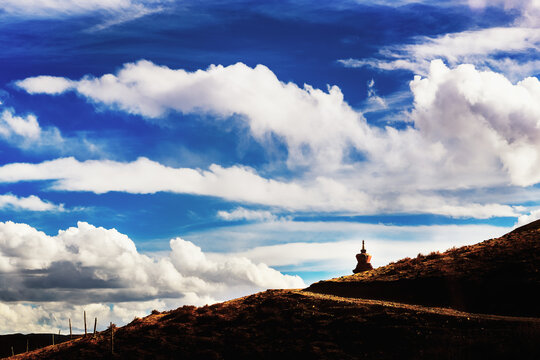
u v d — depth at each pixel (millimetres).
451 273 57094
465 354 40250
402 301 55500
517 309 47969
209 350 53219
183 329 59469
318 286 66000
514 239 65250
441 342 43656
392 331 47781
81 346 63344
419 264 65000
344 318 52750
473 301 51344
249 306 62406
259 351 51031
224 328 57812
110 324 67688
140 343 58312
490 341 41188
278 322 55750
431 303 53375
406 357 43344
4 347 149875
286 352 49531
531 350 38094
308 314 55781
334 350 47750
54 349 69312
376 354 45312
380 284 60250
